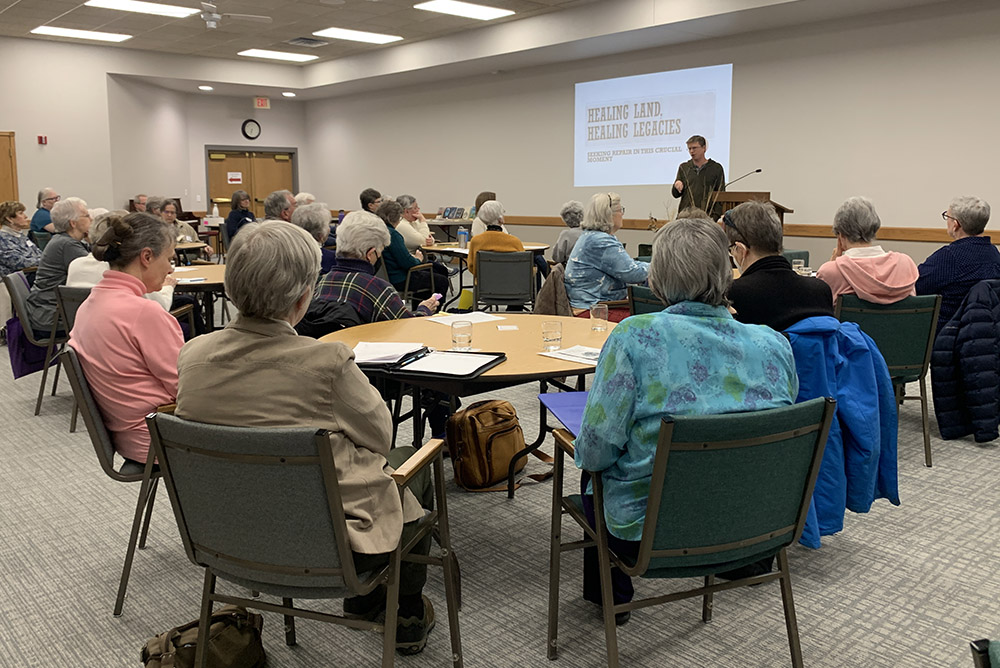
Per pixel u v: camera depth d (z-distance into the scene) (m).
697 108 8.57
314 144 14.57
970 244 3.70
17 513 2.86
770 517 1.58
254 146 14.18
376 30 9.82
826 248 7.68
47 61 10.41
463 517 2.82
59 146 10.62
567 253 6.12
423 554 1.91
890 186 7.14
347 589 1.46
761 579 1.72
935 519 2.78
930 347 3.28
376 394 1.54
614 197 4.54
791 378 1.67
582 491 1.84
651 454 1.55
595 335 2.81
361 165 13.56
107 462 2.14
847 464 2.30
